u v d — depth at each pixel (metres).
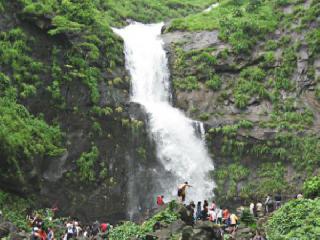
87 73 33.03
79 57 33.38
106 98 33.22
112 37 36.69
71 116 31.16
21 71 31.03
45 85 31.45
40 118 30.19
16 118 28.53
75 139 30.44
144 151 32.34
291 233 19.61
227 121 35.34
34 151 27.83
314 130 34.44
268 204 28.45
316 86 36.47
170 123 34.09
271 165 33.50
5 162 26.30
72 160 29.59
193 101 37.03
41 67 31.83
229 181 33.16
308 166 32.72
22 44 31.84
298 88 36.84
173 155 33.19
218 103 36.88
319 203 21.48
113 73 35.25
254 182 32.94
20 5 33.19
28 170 27.19
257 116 35.75
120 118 32.69
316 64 37.12
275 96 36.69
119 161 31.19
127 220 29.83
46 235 23.36
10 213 25.39
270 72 38.00
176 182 32.50
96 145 30.88
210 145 34.53
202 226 17.64
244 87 37.34
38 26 32.94
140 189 31.11
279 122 35.03
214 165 33.94
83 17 35.84
